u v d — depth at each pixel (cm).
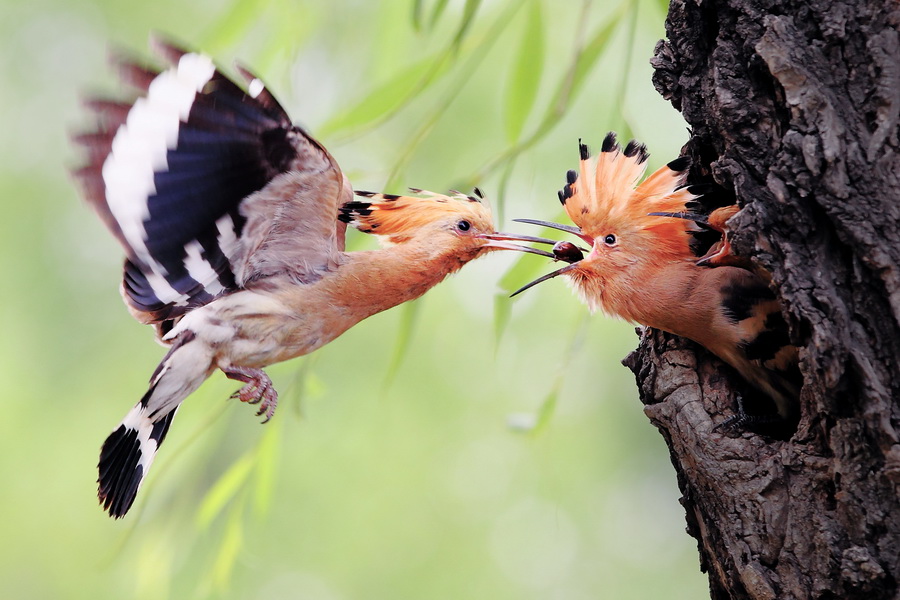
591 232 766
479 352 1303
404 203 827
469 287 1288
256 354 744
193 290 728
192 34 1258
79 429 1247
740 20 609
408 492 1301
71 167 643
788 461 596
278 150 694
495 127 1188
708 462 639
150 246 677
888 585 547
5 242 1266
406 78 877
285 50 948
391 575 1289
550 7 1121
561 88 848
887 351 551
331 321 769
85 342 1264
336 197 739
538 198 1122
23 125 1285
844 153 564
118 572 1260
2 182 1274
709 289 713
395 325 1309
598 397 1371
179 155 667
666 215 729
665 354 730
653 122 1130
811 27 589
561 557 1350
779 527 594
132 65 633
